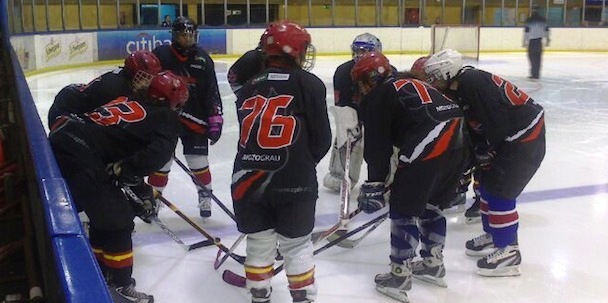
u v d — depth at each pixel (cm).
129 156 238
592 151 574
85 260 125
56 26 1425
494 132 282
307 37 236
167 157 238
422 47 1755
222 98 899
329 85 1056
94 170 231
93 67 1351
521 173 285
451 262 317
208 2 1659
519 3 1912
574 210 400
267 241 238
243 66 361
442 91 292
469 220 377
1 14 791
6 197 288
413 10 1870
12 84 489
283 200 226
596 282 291
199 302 269
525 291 281
